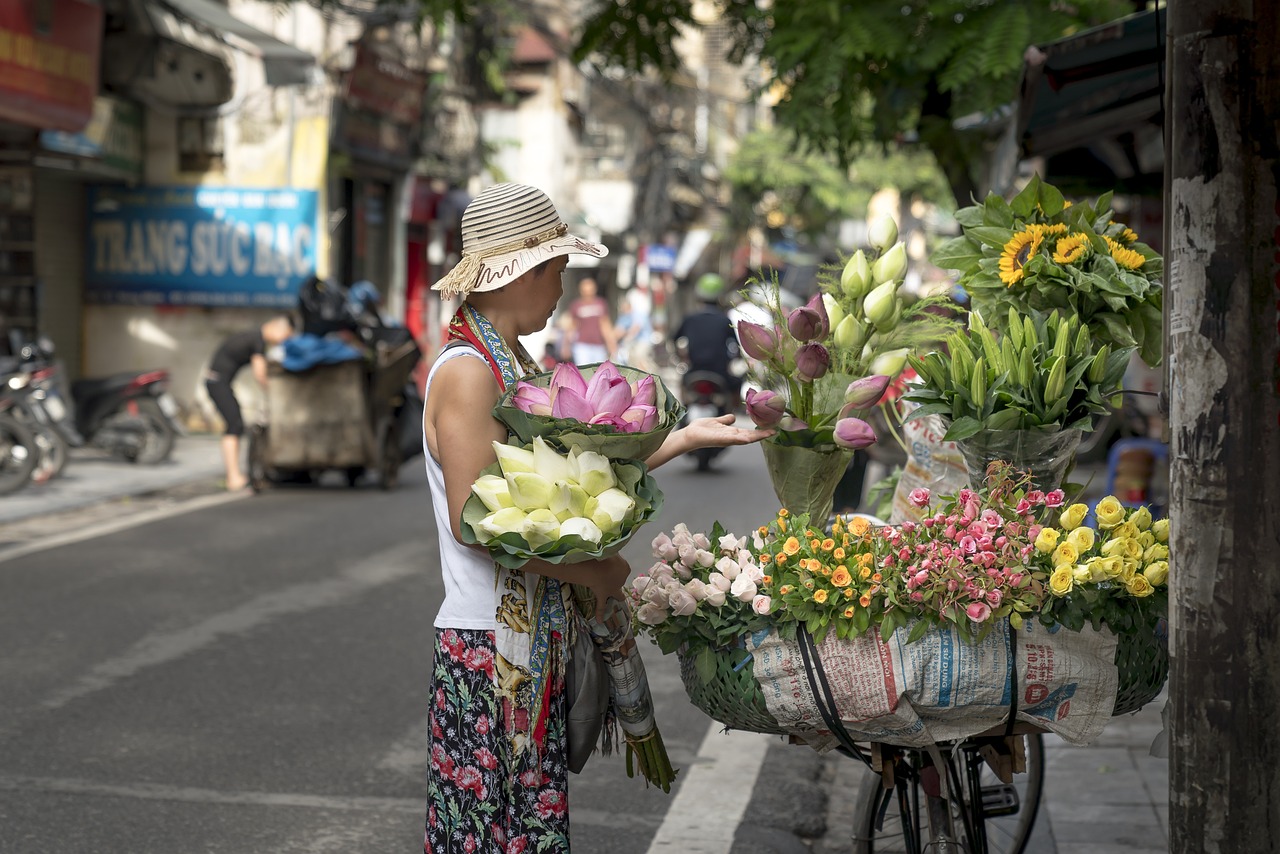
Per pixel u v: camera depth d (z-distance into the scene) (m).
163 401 16.45
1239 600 3.00
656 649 8.65
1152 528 3.34
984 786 4.57
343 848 5.23
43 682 7.43
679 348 19.20
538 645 3.27
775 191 42.97
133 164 20.86
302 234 20.98
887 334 3.73
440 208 27.34
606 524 3.04
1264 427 2.97
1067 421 3.45
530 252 3.29
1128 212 12.66
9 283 19.80
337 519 12.97
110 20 17.55
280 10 18.39
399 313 25.84
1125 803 5.66
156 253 21.16
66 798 5.71
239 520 12.84
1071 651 3.24
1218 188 2.98
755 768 6.32
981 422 3.43
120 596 9.53
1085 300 3.68
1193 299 3.02
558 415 3.07
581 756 3.38
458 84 27.23
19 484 13.73
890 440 9.19
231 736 6.57
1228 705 3.02
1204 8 2.97
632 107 37.72
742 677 3.33
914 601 3.18
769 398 3.44
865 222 44.41
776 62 10.05
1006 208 3.83
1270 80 2.95
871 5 9.38
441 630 3.31
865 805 4.39
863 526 3.30
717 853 5.21
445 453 3.20
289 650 8.18
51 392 14.65
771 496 15.36
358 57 21.70
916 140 11.72
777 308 3.61
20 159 16.70
